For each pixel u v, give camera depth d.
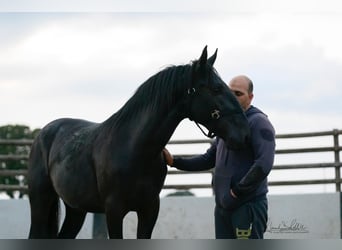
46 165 6.95
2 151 28.45
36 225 7.06
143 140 5.71
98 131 6.19
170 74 5.79
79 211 7.24
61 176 6.44
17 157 13.78
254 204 5.68
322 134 13.13
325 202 12.48
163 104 5.73
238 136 5.46
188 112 5.73
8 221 12.86
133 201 5.77
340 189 13.12
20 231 12.83
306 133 13.20
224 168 5.85
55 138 6.89
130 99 5.95
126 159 5.72
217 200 5.91
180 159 6.44
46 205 7.06
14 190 13.73
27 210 12.85
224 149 5.88
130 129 5.81
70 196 6.34
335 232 12.37
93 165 6.06
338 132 13.05
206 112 5.59
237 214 5.70
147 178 5.79
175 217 12.81
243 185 5.48
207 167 6.50
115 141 5.83
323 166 13.13
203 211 12.72
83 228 12.44
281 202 12.66
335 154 13.15
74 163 6.27
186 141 13.42
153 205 5.88
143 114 5.78
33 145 7.22
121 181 5.71
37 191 7.03
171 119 5.76
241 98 5.91
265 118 5.72
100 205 6.15
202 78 5.64
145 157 5.73
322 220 12.47
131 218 12.77
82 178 6.16
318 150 13.20
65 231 7.28
